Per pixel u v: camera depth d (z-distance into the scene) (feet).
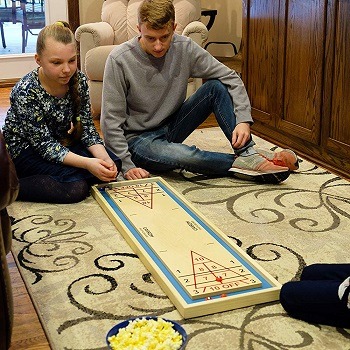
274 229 7.50
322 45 9.57
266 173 8.87
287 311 5.68
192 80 12.80
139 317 5.37
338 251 6.89
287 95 10.68
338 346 5.22
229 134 9.27
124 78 8.98
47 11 17.06
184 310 5.57
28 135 8.30
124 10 13.69
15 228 7.57
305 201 8.37
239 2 15.87
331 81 9.48
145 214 7.61
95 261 6.71
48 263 6.69
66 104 8.39
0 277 4.72
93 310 5.78
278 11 10.60
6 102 14.98
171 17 8.50
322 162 10.05
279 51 10.71
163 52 8.75
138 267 6.57
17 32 17.46
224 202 8.36
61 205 8.30
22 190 8.34
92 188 8.53
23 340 5.39
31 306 5.91
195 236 6.97
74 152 8.77
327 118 9.71
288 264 6.61
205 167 9.11
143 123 9.34
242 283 5.93
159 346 4.64
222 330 5.45
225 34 16.60
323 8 9.43
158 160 9.12
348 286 5.23
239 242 7.14
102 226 7.60
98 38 12.86
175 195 8.34
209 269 6.20
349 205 8.23
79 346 5.24
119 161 8.87
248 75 11.88
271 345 5.24
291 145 10.91
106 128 9.01
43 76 8.09
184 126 9.64
